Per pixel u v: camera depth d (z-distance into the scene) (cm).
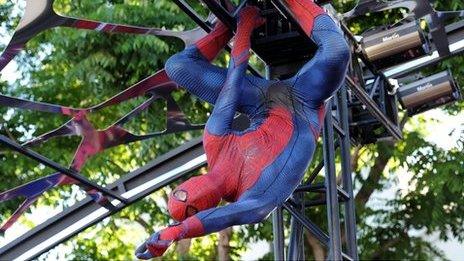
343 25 904
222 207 635
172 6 1205
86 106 1309
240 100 686
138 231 1503
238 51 682
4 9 1309
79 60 1261
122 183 931
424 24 1151
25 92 1304
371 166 1411
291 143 664
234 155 658
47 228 945
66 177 866
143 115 1263
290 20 747
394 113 1003
